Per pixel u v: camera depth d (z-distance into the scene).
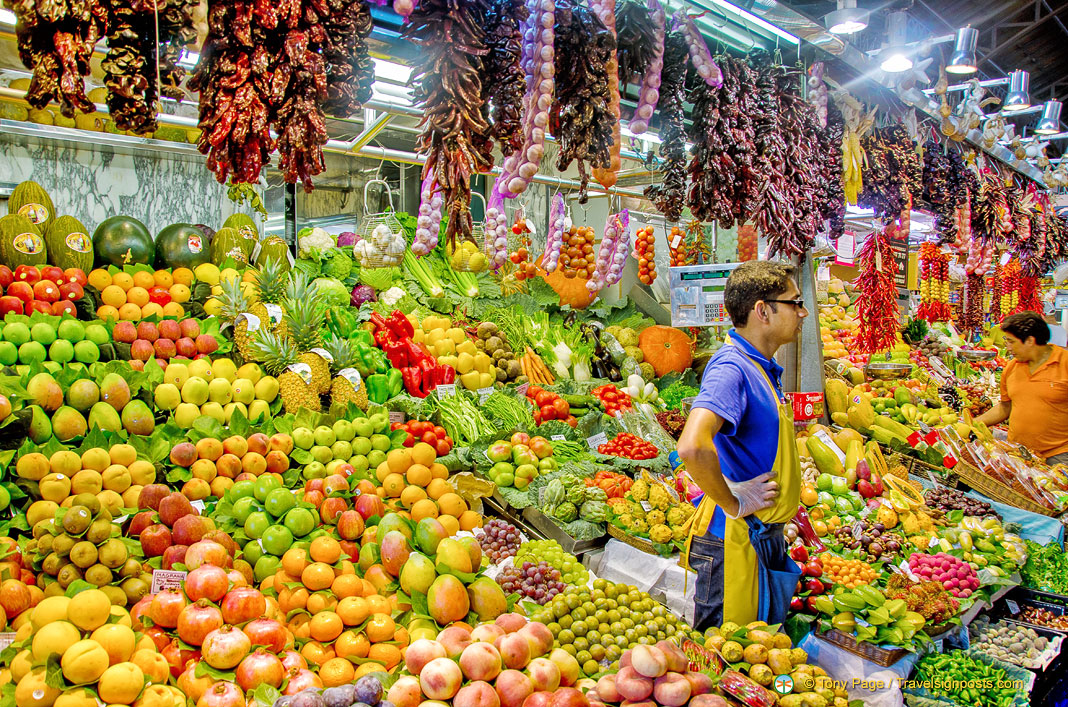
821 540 3.48
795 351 4.60
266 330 3.78
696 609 2.60
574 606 2.57
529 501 3.49
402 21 2.60
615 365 5.82
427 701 1.86
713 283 4.30
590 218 7.54
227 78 2.00
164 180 5.61
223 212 5.92
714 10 3.45
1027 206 7.32
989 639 3.24
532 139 2.46
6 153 4.96
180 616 2.01
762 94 3.73
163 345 3.42
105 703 1.76
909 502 3.88
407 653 1.98
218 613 2.04
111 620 1.98
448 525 3.07
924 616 2.89
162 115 4.30
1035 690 2.98
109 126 4.89
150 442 2.84
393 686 1.88
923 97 4.98
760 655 2.29
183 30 1.95
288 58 2.03
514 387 4.95
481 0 2.40
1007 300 8.88
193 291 4.04
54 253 4.05
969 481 4.58
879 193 4.83
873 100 4.79
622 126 3.78
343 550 2.51
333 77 2.16
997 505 4.39
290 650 2.09
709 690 2.02
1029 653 3.11
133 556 2.30
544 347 5.59
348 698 1.74
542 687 1.97
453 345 4.88
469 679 1.92
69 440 2.75
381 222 5.81
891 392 5.95
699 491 3.36
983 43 10.38
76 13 1.76
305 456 3.18
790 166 3.83
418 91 2.49
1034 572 3.72
